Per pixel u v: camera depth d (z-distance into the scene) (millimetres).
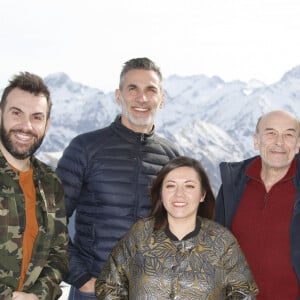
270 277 2945
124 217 3258
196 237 2598
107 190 3258
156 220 2678
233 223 3125
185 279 2492
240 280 2576
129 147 3346
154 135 3473
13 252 2533
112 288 2664
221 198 3246
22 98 2609
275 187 3027
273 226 2969
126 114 3377
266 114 3094
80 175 3291
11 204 2561
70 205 3285
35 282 2629
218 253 2568
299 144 3070
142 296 2518
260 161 3154
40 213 2699
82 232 3336
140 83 3371
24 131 2600
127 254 2650
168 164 2699
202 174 2697
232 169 3225
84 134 3381
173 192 2627
